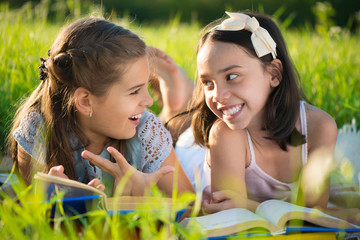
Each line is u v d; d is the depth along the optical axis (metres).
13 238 1.53
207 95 2.19
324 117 2.38
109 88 2.06
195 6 16.59
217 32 2.13
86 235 1.50
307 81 4.13
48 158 2.23
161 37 6.62
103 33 2.10
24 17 5.01
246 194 2.32
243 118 2.14
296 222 1.76
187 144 2.90
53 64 2.13
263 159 2.37
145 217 1.57
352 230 1.74
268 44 2.16
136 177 2.02
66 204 1.66
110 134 2.19
